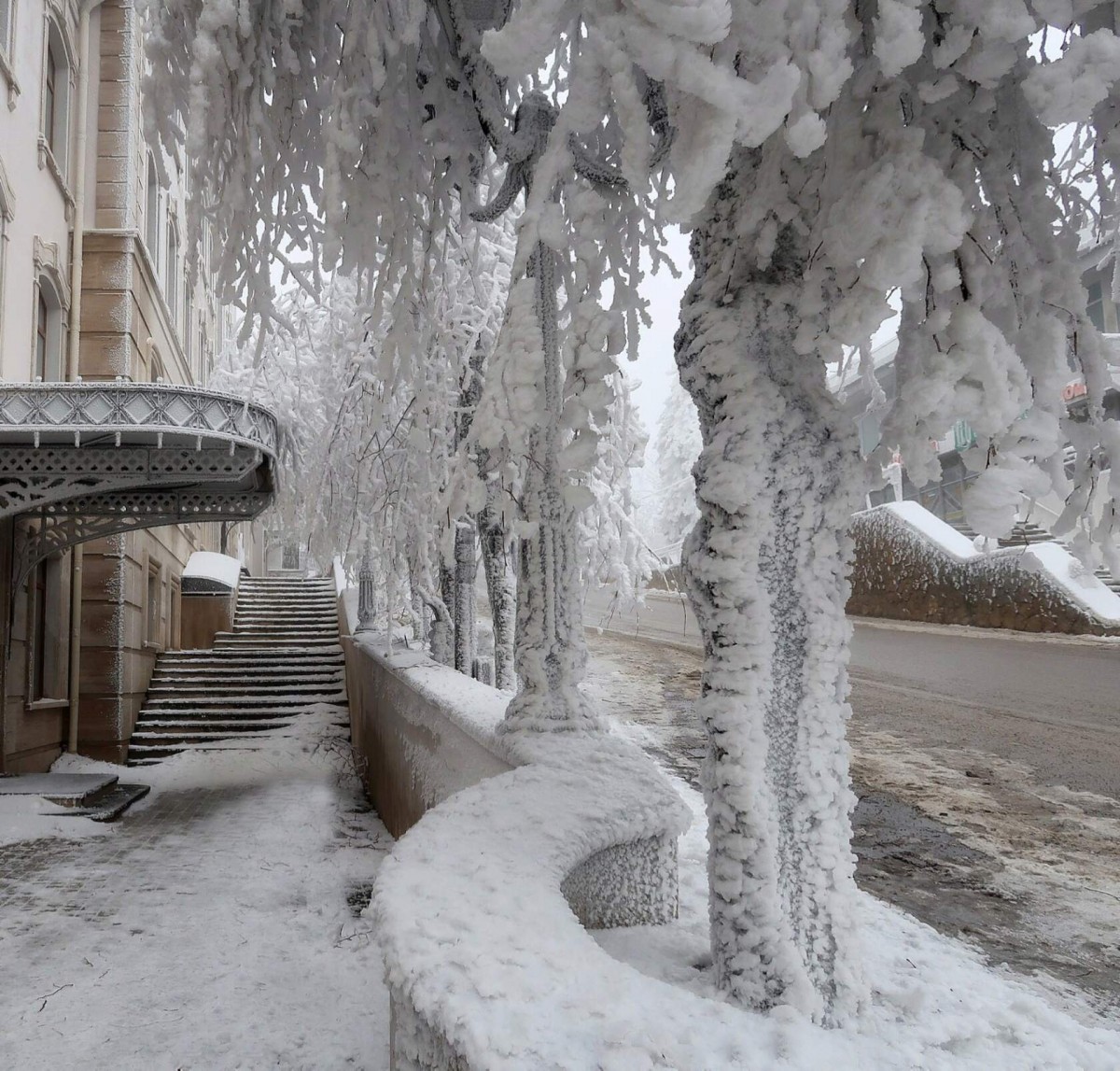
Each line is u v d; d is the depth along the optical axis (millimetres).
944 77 1938
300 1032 4340
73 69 12117
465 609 10906
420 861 2555
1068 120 1617
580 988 1798
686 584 2492
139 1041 4223
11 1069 3955
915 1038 2121
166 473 8148
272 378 12586
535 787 3311
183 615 18609
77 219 11891
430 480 7863
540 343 3025
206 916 6062
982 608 21141
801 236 2439
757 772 2256
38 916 5980
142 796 10359
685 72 1638
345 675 15422
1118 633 17297
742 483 2314
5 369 9328
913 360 2199
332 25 3732
